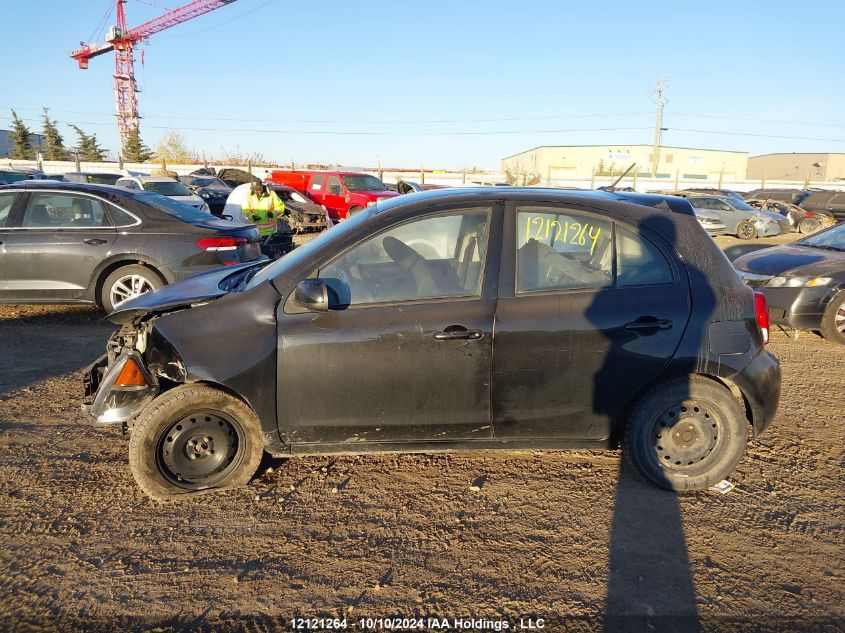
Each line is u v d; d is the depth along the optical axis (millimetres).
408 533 3080
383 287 3236
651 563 2861
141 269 6746
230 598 2607
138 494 3404
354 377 3193
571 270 3264
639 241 3289
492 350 3188
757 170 78625
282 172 19562
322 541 3010
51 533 3035
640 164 69375
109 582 2693
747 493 3484
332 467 3730
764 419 3428
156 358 3254
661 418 3361
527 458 3871
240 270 4238
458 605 2580
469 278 3252
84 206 6762
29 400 4699
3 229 6586
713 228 20000
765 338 3389
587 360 3215
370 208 3738
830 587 2713
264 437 3275
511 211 3295
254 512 3248
